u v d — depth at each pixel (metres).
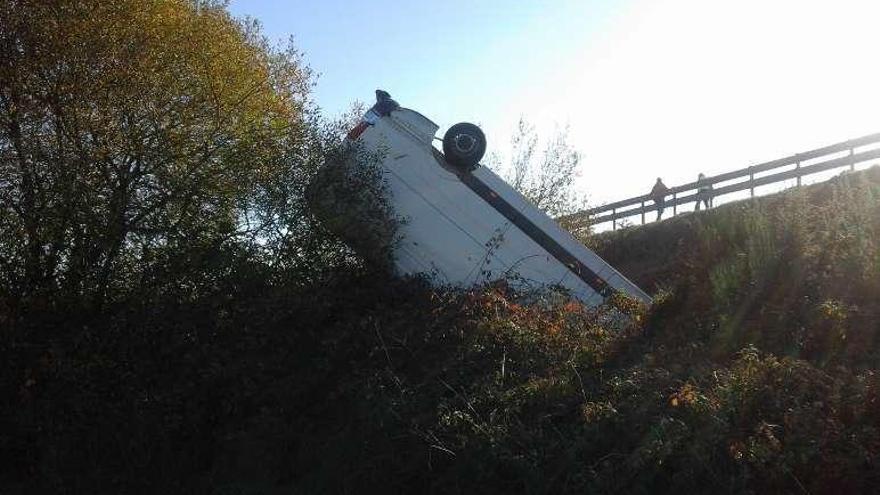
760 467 4.27
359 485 5.51
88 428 6.98
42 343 7.52
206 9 10.95
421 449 5.31
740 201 13.56
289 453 6.41
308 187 8.55
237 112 9.84
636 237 15.67
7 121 8.80
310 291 7.88
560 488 4.62
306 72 12.03
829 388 4.83
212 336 7.45
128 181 8.95
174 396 6.94
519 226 8.45
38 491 6.82
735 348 5.89
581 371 6.07
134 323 7.48
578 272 8.27
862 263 6.19
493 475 4.85
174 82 9.52
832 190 9.38
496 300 7.32
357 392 6.41
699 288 6.93
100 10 9.26
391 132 8.79
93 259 8.30
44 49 9.02
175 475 6.68
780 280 6.50
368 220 8.42
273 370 7.11
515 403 5.50
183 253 8.19
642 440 4.67
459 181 8.59
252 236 8.59
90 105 9.11
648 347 6.33
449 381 6.18
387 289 8.16
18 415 7.07
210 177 8.93
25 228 8.19
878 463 4.16
